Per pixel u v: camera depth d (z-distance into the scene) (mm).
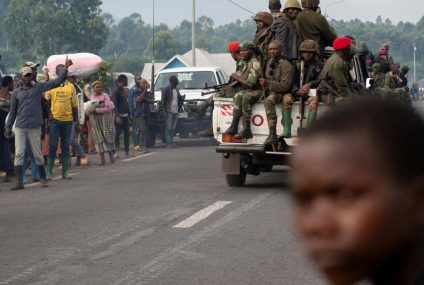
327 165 892
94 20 108688
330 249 881
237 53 13461
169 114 24578
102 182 14875
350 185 882
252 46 12820
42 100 15836
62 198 12617
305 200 901
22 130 14219
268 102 12453
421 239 893
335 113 922
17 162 14227
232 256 7711
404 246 891
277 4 14188
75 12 109062
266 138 12688
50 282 6840
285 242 8312
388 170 887
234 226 9367
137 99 22859
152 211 10789
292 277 6832
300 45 12805
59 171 17766
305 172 898
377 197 883
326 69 12117
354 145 893
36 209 11422
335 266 883
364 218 877
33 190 13977
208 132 13188
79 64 22234
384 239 883
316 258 892
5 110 15836
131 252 8023
